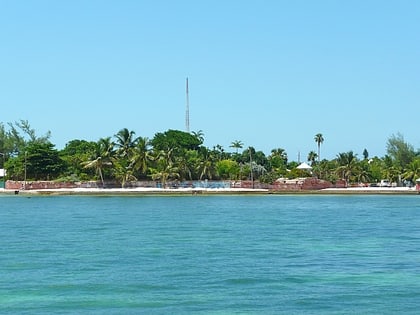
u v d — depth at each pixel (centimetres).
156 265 4659
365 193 18750
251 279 4062
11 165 18975
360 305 3328
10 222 9006
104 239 6550
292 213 11131
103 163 17525
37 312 3173
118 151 17825
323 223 8831
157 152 18150
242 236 6875
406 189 18900
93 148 18688
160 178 17962
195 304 3347
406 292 3653
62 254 5291
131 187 17838
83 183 17738
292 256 5162
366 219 9631
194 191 17925
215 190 18112
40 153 18350
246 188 18800
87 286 3825
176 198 16725
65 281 3991
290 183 18988
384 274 4266
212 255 5228
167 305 3325
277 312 3175
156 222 8956
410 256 5175
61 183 17750
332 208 12656
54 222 8975
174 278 4100
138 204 13962
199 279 4066
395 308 3266
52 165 18350
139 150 17662
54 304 3347
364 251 5503
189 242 6244
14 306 3300
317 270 4431
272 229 7825
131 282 3956
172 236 6881
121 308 3259
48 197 17000
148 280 4025
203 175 18788
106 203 14338
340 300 3444
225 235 7012
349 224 8625
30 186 17725
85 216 10244
